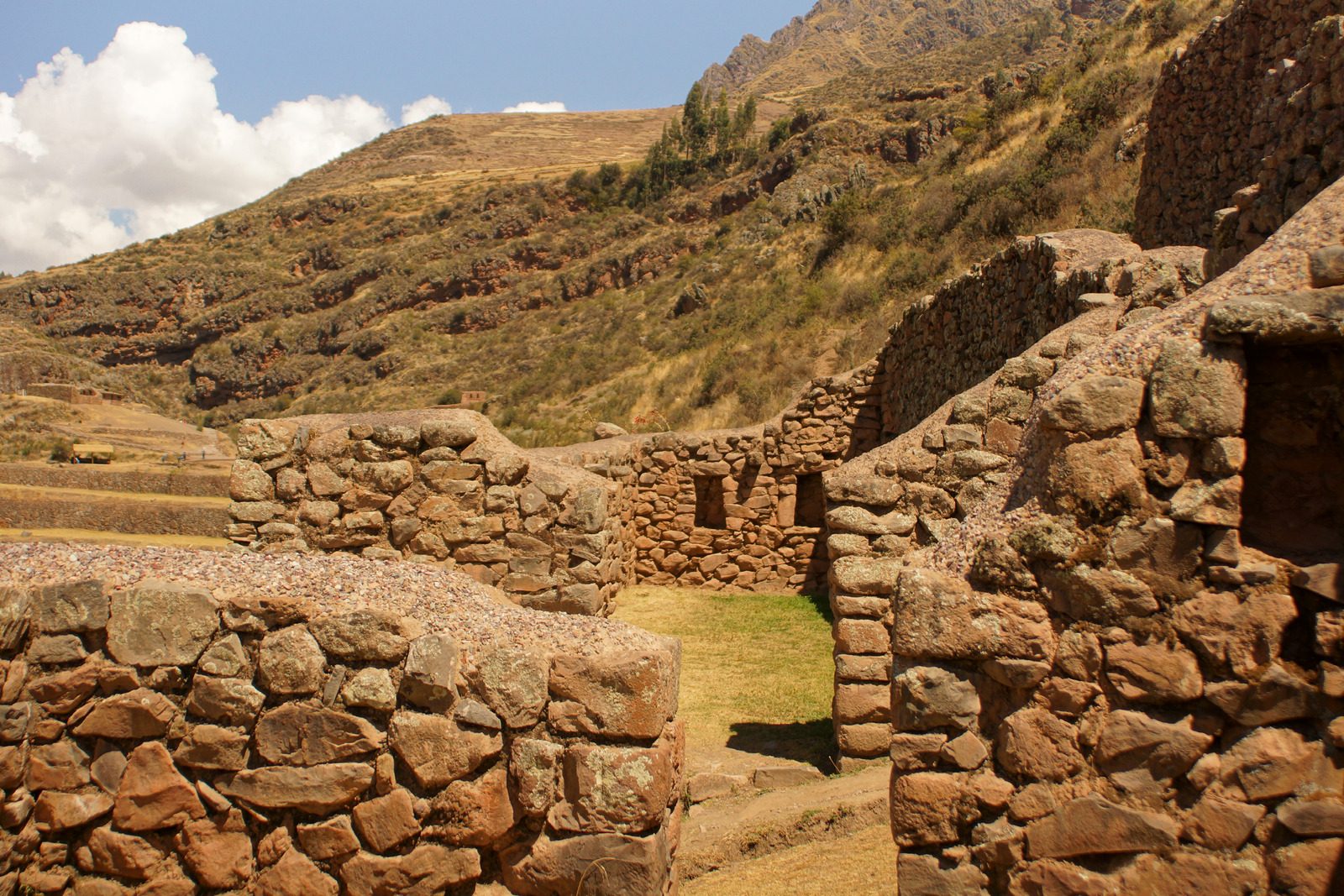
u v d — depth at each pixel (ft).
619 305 230.48
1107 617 11.91
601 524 33.22
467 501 33.19
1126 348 12.51
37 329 354.33
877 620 23.09
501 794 14.34
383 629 14.70
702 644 38.73
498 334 262.06
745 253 184.14
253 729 15.07
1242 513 12.39
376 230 370.73
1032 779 12.06
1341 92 23.70
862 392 55.93
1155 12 108.88
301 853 14.82
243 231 408.46
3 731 14.98
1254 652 11.46
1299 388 12.35
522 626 15.30
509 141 559.38
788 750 25.32
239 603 15.17
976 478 23.57
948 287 46.85
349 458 33.27
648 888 13.78
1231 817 11.35
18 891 15.12
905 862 12.50
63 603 15.43
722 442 54.19
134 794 15.21
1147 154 53.62
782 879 17.35
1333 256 12.05
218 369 305.73
